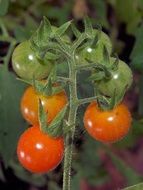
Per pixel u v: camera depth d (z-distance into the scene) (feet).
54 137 0.48
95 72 0.50
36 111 0.49
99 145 0.81
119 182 0.86
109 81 0.50
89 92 0.62
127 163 0.88
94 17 0.82
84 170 0.83
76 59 0.50
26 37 0.70
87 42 0.49
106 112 0.50
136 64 0.64
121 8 0.80
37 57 0.50
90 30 0.49
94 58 0.50
